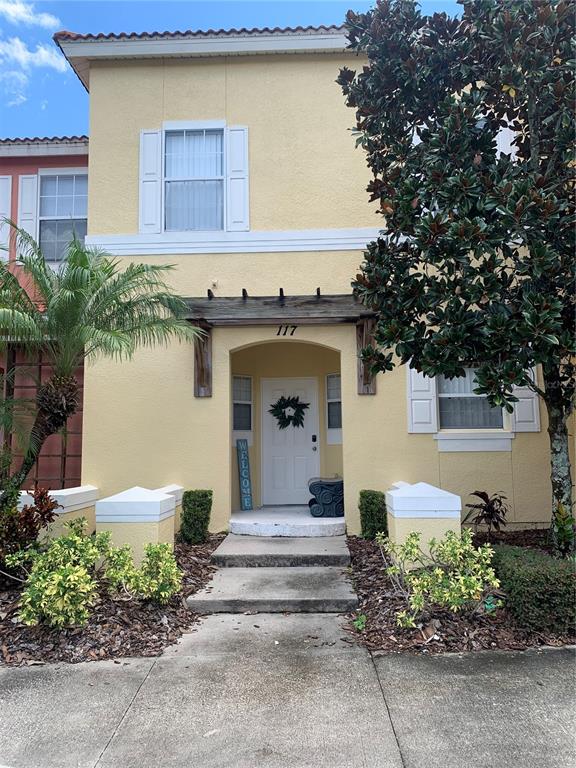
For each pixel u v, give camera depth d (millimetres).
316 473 10203
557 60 5703
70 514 7168
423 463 8367
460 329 5613
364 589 5977
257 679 4145
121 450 8539
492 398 5418
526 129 6547
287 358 10375
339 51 8914
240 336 8656
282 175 8883
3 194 10664
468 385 8633
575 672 4188
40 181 10695
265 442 10289
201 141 9047
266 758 3178
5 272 6746
